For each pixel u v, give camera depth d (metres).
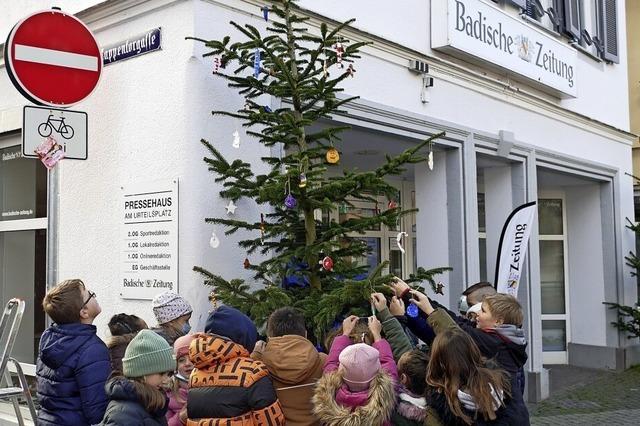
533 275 9.69
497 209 9.78
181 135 5.45
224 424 3.27
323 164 4.88
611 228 12.16
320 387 3.28
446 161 8.38
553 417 8.46
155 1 5.67
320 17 6.36
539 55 9.71
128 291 5.78
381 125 7.13
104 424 3.18
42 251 6.92
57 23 5.06
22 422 5.09
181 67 5.48
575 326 12.51
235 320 3.44
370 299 4.22
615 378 11.16
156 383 3.29
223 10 5.67
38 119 4.87
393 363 3.61
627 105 12.88
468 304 5.08
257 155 5.82
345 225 4.87
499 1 9.22
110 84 6.05
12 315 4.82
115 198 5.95
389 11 7.46
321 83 4.84
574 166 10.88
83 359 3.68
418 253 8.59
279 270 4.81
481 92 8.71
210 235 5.41
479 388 3.19
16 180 7.22
